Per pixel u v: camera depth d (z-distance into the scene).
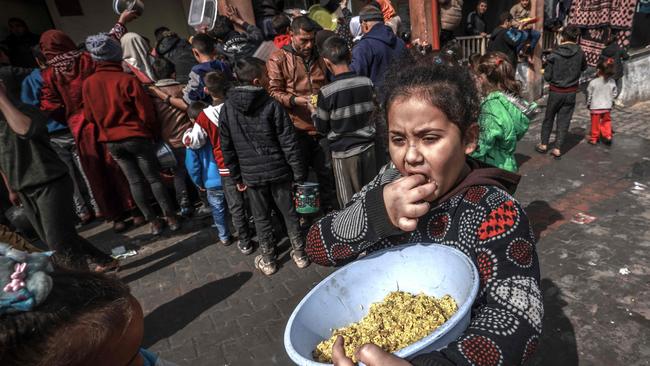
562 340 2.60
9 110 2.59
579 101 7.53
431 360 0.75
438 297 1.05
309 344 1.05
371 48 4.06
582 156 5.27
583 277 3.11
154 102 4.28
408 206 0.88
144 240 4.39
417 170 0.91
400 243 1.16
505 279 0.88
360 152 3.37
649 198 4.09
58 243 3.16
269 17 6.06
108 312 0.63
